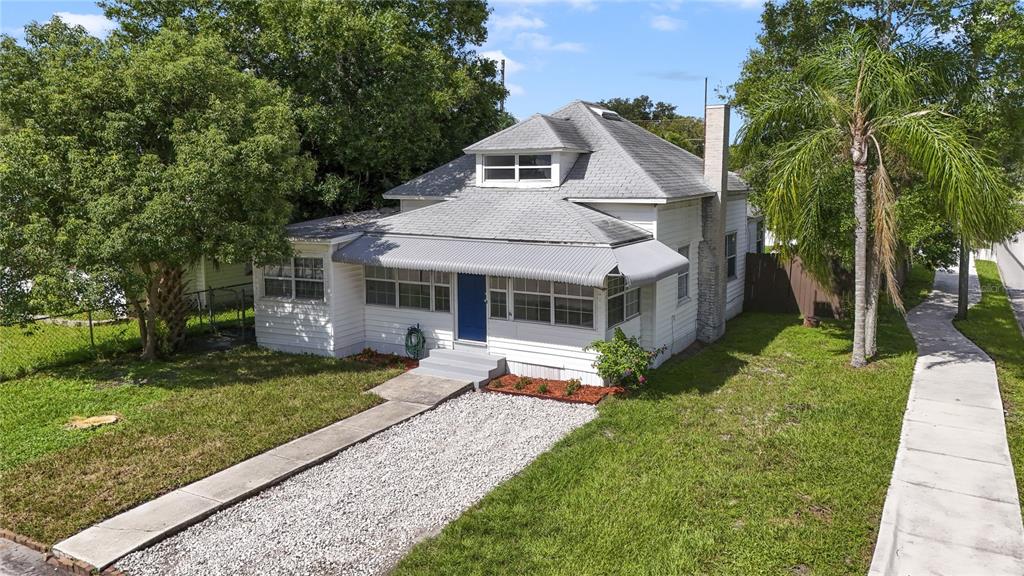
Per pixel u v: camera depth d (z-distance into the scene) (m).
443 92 25.12
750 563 8.95
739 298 26.94
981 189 15.59
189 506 10.35
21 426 13.69
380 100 23.75
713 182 21.50
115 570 8.82
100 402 15.23
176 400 15.35
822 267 19.47
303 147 25.03
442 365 17.47
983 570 8.77
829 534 9.63
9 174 14.82
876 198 17.64
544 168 20.00
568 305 16.66
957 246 25.72
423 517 10.18
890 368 18.38
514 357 17.55
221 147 15.88
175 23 20.16
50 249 15.18
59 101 15.56
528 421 14.29
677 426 13.96
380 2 26.02
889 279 17.62
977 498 10.75
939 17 20.27
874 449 12.62
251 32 23.86
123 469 11.66
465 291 18.31
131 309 22.91
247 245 16.77
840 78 17.98
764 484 11.20
